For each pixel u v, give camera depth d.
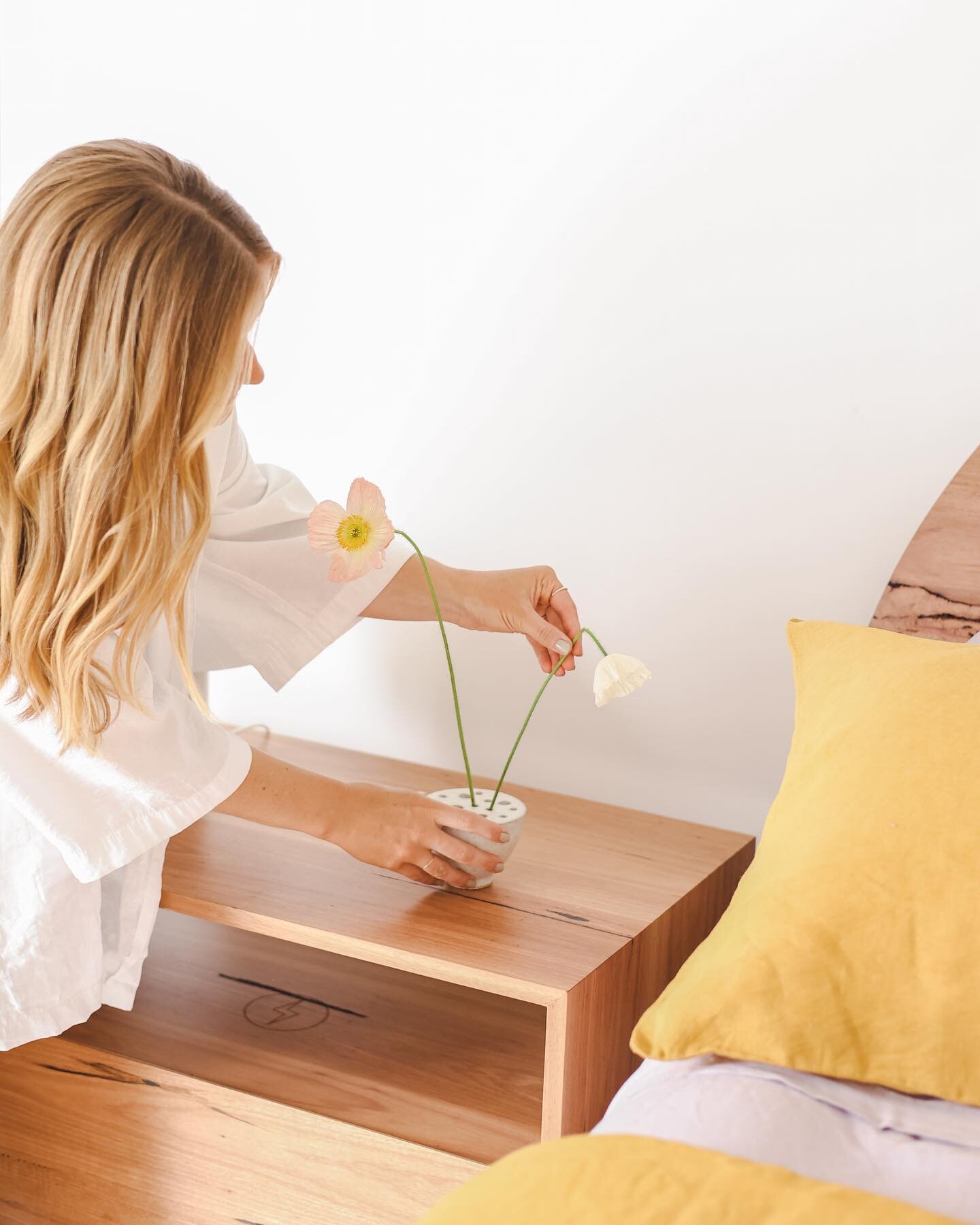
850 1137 0.66
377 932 0.97
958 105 1.11
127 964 1.04
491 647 1.41
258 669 1.26
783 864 0.78
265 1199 0.96
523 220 1.31
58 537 0.94
